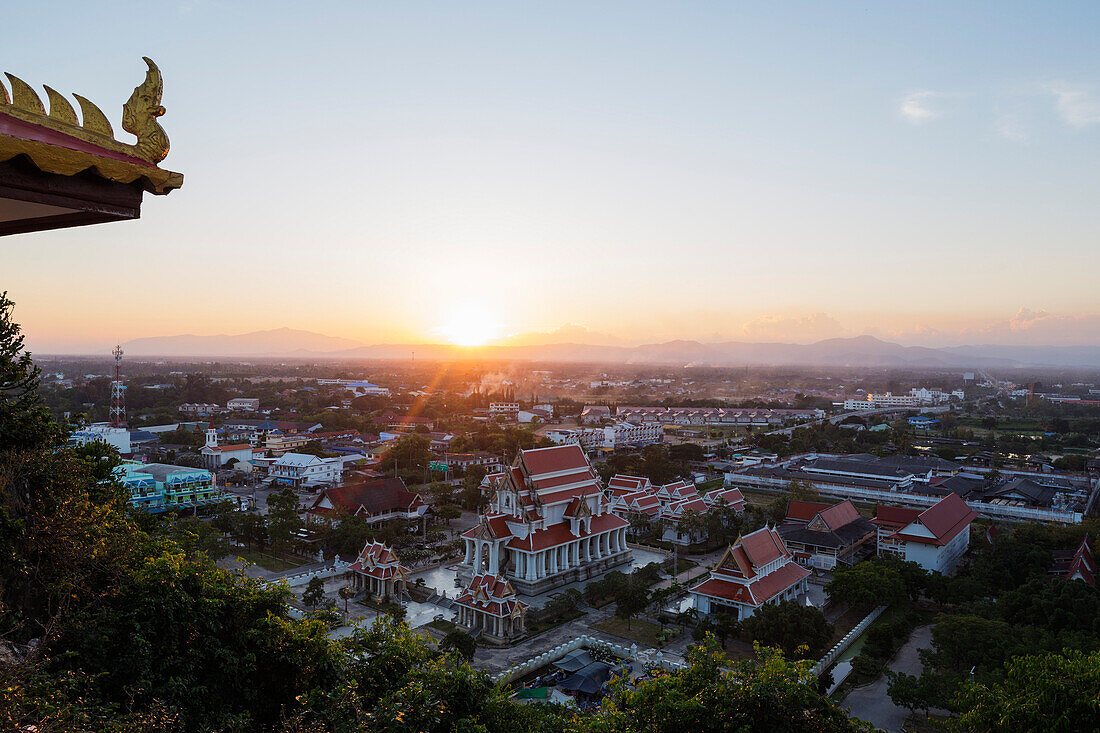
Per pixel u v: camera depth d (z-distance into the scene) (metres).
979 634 69.75
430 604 95.06
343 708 30.81
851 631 85.44
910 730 63.66
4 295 39.50
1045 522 140.00
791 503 130.12
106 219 14.53
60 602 30.67
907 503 157.38
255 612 38.59
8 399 38.47
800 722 35.72
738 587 88.06
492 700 38.16
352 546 109.56
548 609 90.38
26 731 21.53
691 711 35.91
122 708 29.88
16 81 12.51
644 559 121.25
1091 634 72.44
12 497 34.41
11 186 12.27
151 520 54.09
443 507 139.00
